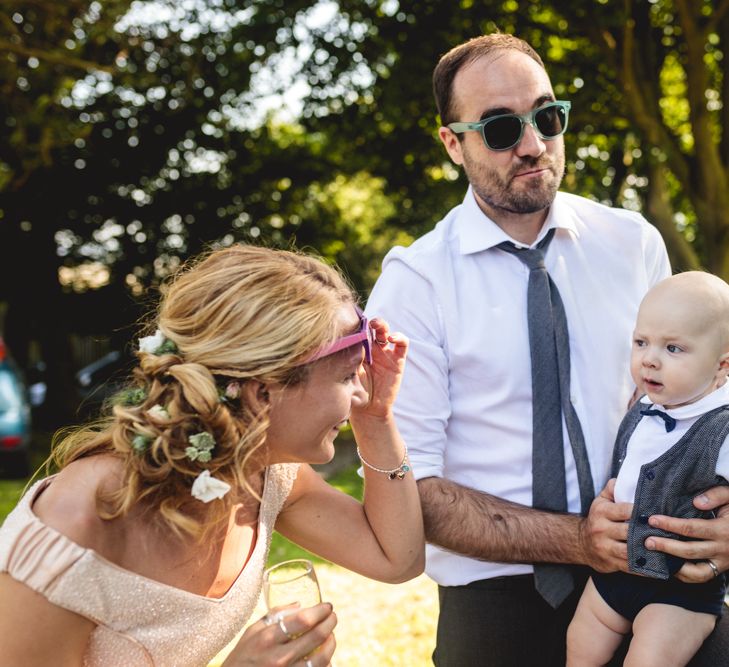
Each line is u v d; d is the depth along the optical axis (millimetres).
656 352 2102
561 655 2309
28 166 10273
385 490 2020
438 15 9930
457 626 2357
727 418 2045
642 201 12133
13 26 8875
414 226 13938
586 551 2119
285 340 1568
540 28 9945
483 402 2279
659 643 2008
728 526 2006
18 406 9859
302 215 16281
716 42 10812
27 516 1486
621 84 9422
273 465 1868
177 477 1533
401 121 11148
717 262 9469
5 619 1446
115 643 1565
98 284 15578
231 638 1794
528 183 2236
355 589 5051
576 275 2342
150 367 1577
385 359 1972
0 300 14961
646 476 2082
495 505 2199
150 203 14977
